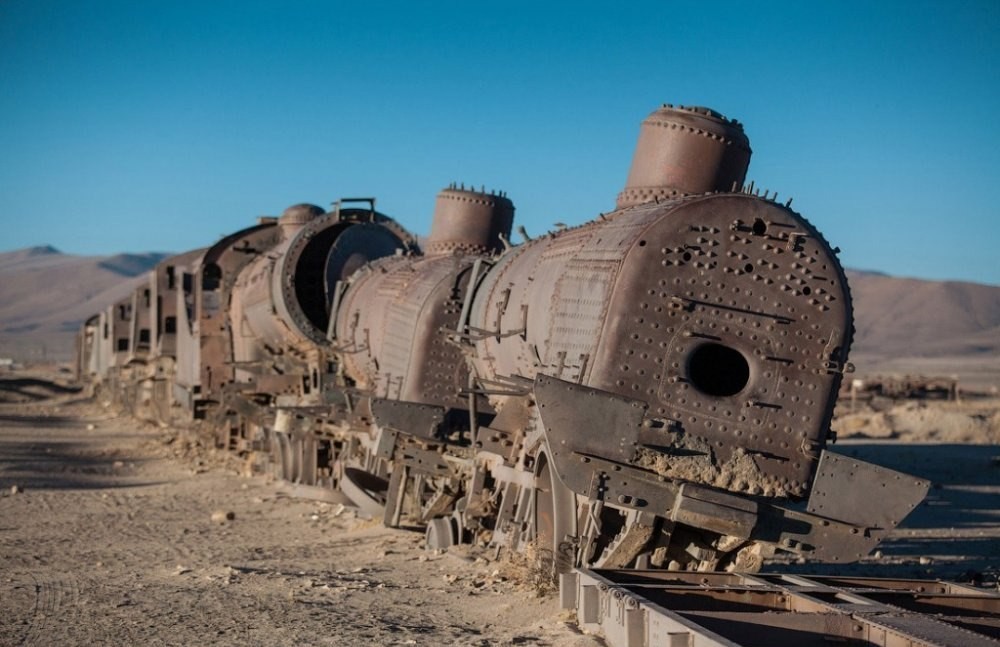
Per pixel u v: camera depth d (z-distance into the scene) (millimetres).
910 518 19125
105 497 22109
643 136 12820
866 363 128750
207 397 30859
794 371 10000
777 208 10109
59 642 9242
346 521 17609
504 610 10016
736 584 8719
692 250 9977
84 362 78688
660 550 9961
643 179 12656
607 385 9836
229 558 14219
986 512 20016
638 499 9531
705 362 10875
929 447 35656
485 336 13711
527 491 12008
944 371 112000
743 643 7203
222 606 10602
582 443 9508
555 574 10430
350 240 23078
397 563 13305
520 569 11375
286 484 22719
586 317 10359
